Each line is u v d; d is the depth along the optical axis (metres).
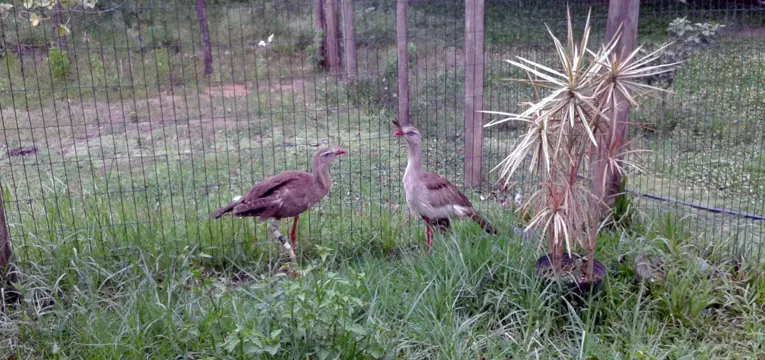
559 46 4.17
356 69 10.05
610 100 4.19
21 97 10.65
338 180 7.41
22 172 7.78
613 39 5.04
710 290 4.65
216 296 4.55
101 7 11.22
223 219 5.76
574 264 4.84
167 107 10.84
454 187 5.56
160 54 11.86
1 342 4.20
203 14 11.33
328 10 11.48
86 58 11.64
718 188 7.04
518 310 4.49
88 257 5.03
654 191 6.39
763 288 4.73
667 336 4.39
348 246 5.62
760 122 8.30
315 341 3.76
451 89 10.45
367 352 3.86
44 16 6.04
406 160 8.21
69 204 5.85
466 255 4.85
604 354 4.07
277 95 11.15
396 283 4.77
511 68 9.59
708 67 7.94
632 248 5.06
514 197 6.54
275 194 5.17
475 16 6.70
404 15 7.92
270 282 4.05
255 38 13.13
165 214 5.88
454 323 4.31
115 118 10.34
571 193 4.33
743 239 5.32
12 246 4.98
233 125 9.84
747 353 4.21
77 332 4.23
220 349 3.80
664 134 8.20
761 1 7.52
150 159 8.29
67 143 9.12
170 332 4.10
